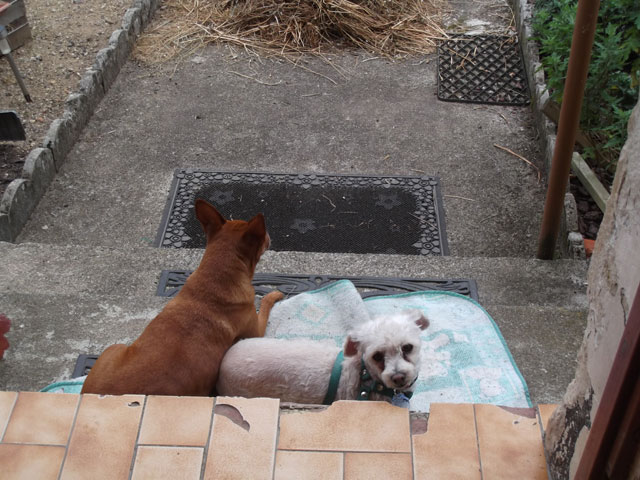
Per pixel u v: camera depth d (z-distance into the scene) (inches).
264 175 96.3
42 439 37.1
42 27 126.6
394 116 108.3
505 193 93.3
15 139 100.8
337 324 64.5
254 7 131.5
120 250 76.2
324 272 73.8
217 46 125.3
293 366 48.1
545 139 97.3
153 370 46.1
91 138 103.0
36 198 90.0
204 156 100.0
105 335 61.6
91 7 132.7
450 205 91.4
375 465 35.6
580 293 70.7
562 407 33.3
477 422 37.3
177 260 75.2
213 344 50.6
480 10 135.0
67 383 53.8
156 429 37.5
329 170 97.6
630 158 25.8
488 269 73.7
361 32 127.2
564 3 105.7
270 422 37.8
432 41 126.0
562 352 60.0
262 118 107.8
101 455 36.3
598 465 28.0
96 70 109.3
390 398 45.8
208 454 36.3
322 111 109.5
